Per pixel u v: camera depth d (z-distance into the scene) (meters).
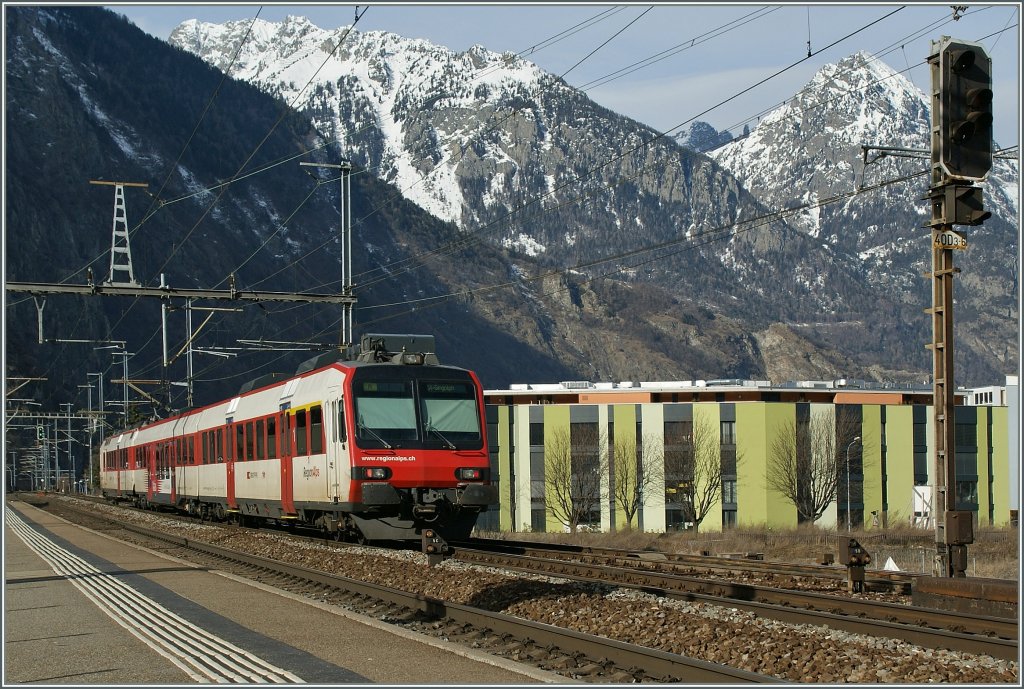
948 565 15.95
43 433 121.25
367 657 11.59
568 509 73.31
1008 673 10.76
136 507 57.62
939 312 16.28
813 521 73.94
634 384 90.38
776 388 85.06
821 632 13.02
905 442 77.12
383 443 24.09
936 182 16.19
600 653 11.52
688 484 74.06
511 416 76.25
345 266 38.31
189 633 13.38
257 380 34.06
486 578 18.88
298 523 32.56
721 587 17.64
